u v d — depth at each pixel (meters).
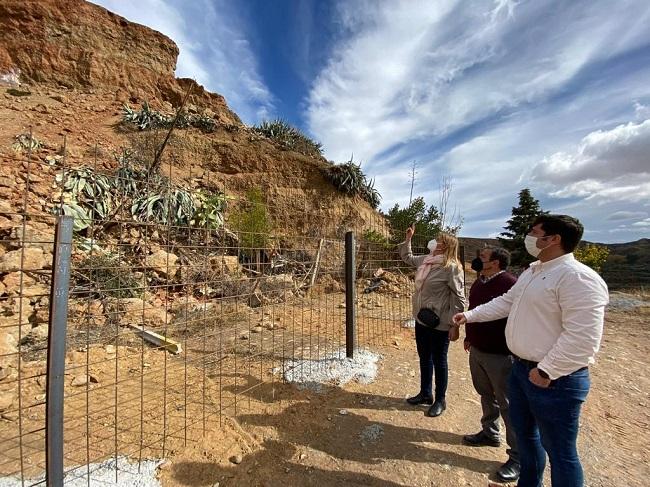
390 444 2.86
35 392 3.18
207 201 9.28
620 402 3.86
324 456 2.70
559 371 1.69
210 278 6.45
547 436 1.84
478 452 2.78
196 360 4.36
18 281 5.05
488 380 2.72
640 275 14.10
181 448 2.60
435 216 13.74
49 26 15.25
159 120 13.20
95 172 2.51
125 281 5.60
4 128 10.16
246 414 3.22
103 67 15.86
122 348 4.36
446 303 3.23
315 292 8.52
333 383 3.90
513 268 16.11
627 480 2.56
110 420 2.87
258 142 14.00
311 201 13.05
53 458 1.83
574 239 1.82
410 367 4.43
